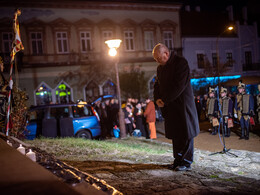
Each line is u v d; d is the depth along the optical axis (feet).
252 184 11.77
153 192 10.36
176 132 13.67
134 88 85.51
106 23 85.20
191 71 93.15
